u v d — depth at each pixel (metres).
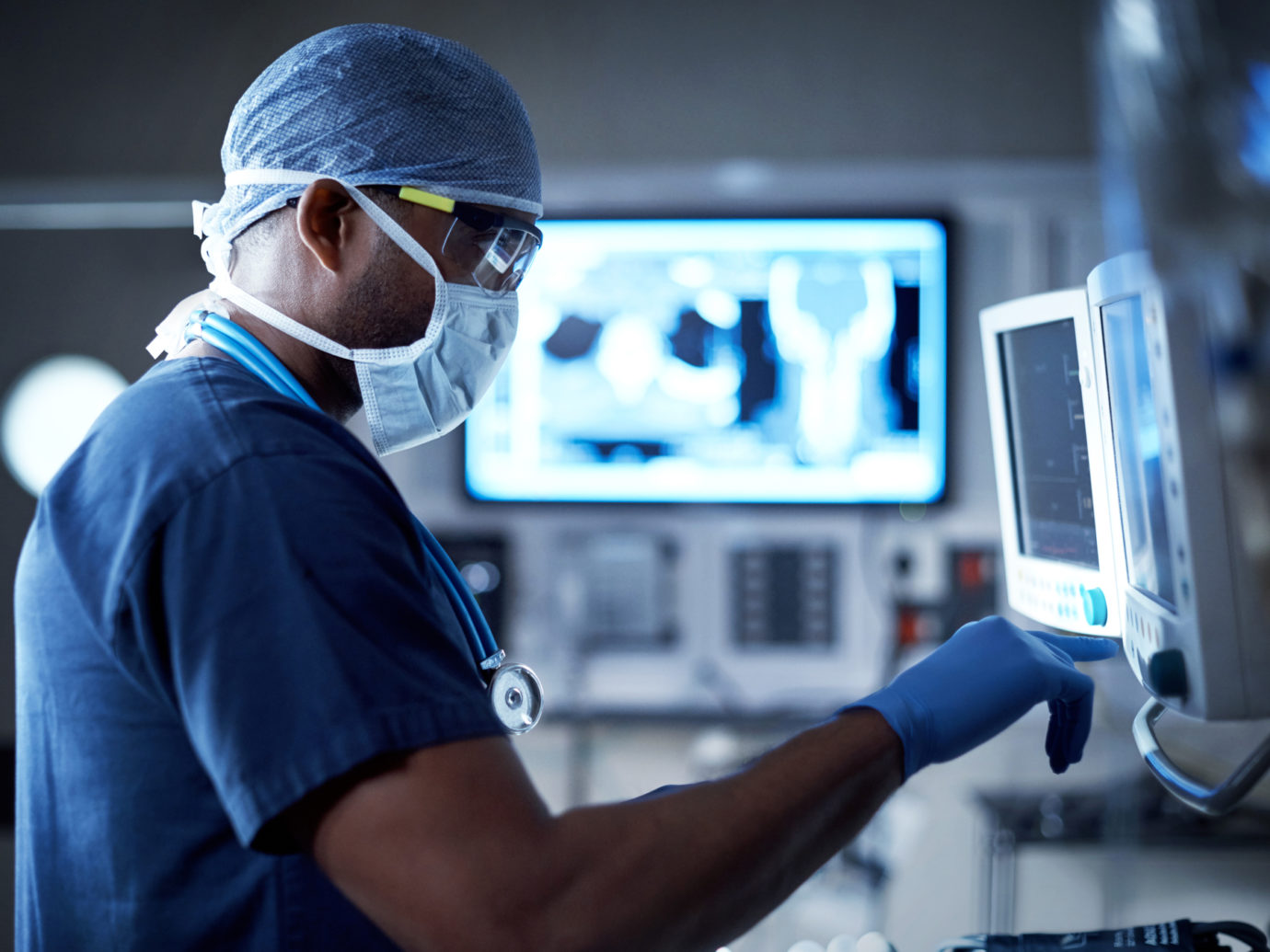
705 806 0.61
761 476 3.03
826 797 0.65
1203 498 0.69
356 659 0.59
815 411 3.00
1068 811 2.33
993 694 0.75
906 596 3.04
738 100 2.61
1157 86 0.60
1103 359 0.90
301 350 0.85
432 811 0.56
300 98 0.84
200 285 2.89
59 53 2.64
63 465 0.74
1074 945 0.87
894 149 2.61
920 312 2.97
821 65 2.60
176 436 0.67
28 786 0.75
